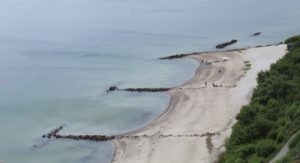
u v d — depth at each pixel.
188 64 124.31
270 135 58.62
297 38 131.50
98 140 80.31
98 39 166.88
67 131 86.06
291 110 61.66
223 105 88.75
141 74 119.50
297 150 44.28
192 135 76.56
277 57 114.69
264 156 52.94
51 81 119.00
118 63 132.38
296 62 91.44
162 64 127.19
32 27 197.75
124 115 91.81
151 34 171.12
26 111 97.56
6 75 126.06
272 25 177.75
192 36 164.12
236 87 98.00
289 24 178.25
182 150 71.31
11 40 171.88
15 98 106.19
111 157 73.69
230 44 146.25
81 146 79.06
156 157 70.38
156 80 113.19
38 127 89.00
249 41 150.50
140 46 151.88
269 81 82.56
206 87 102.00
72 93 108.12
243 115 68.75
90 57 141.50
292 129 54.66
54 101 103.06
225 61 121.75
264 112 67.62
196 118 84.38
